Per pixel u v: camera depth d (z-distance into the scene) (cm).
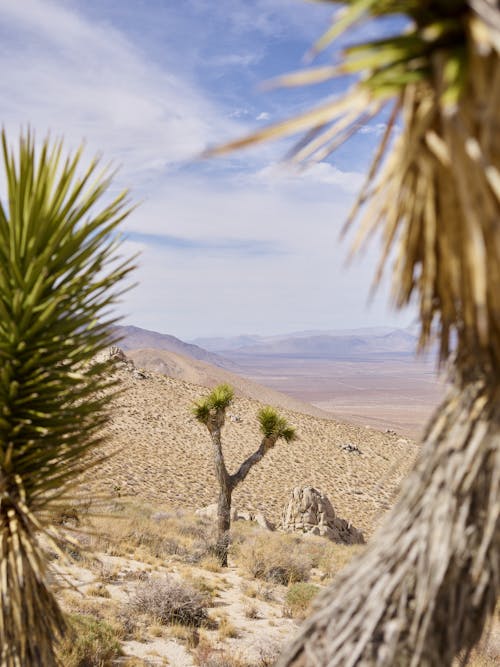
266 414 1794
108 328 343
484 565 183
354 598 203
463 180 141
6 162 314
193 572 1680
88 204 329
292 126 144
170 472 5256
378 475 6812
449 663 188
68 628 340
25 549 309
